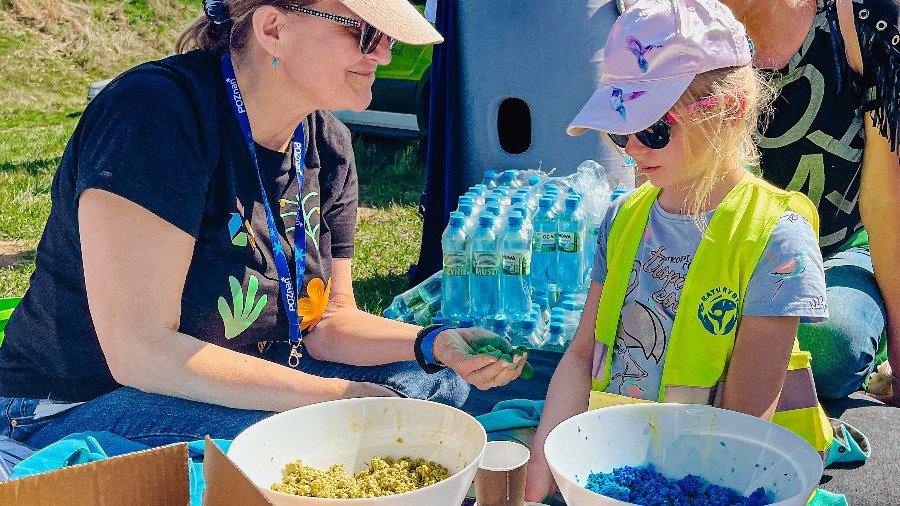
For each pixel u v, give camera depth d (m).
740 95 2.09
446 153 4.30
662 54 2.07
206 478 1.35
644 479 1.71
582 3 3.89
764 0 2.83
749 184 2.19
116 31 12.09
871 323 2.91
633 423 1.78
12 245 6.45
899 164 2.81
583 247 3.60
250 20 2.34
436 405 1.80
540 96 4.00
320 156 2.77
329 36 2.26
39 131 9.39
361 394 2.32
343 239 2.88
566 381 2.39
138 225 2.21
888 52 2.73
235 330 2.49
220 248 2.41
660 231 2.27
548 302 3.45
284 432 1.74
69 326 2.43
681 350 2.19
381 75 7.95
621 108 2.08
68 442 1.97
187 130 2.28
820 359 2.87
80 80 11.05
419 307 3.74
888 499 2.39
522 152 4.18
